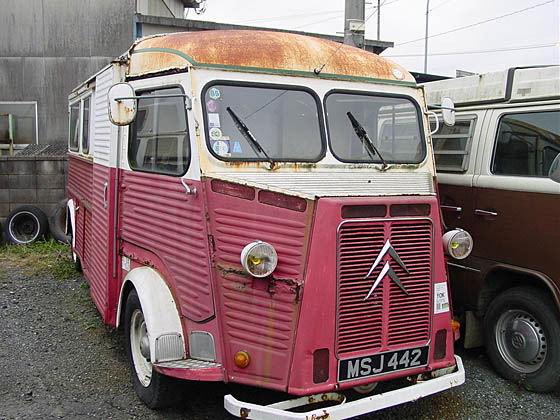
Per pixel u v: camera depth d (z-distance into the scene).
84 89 6.73
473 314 5.36
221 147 3.89
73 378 4.79
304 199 3.44
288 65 4.24
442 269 3.90
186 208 3.93
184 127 3.98
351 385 3.52
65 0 12.58
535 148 4.88
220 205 3.71
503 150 5.15
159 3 14.80
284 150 4.09
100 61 12.73
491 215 5.11
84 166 6.65
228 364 3.65
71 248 8.68
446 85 5.96
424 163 4.59
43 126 12.90
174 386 4.08
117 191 4.91
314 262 3.39
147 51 4.58
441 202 5.67
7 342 5.54
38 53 12.72
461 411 4.38
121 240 4.92
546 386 4.61
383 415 4.27
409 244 3.71
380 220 3.57
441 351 3.91
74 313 6.47
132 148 4.72
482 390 4.75
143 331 4.39
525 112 5.02
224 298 3.67
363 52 4.80
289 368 3.41
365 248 3.54
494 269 5.07
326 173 4.12
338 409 3.34
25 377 4.77
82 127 6.89
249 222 3.60
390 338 3.67
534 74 5.04
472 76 5.64
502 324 5.00
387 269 3.60
